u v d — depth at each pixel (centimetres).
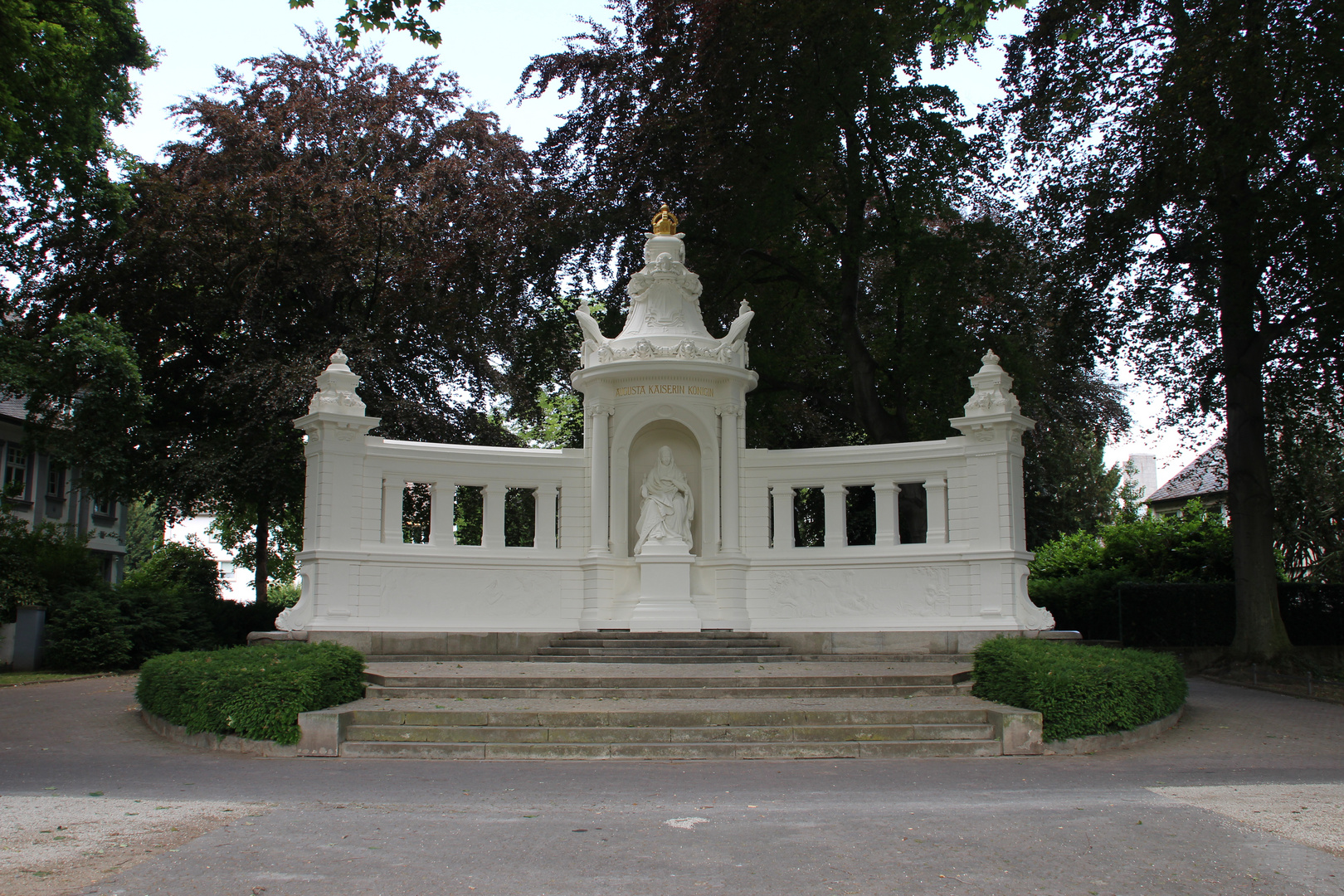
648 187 3069
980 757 1373
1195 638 2845
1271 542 2650
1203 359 2834
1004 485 2228
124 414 3119
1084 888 784
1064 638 2122
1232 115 2361
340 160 3322
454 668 1870
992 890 776
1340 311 2403
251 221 3142
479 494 3741
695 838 913
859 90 2834
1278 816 1012
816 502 3931
